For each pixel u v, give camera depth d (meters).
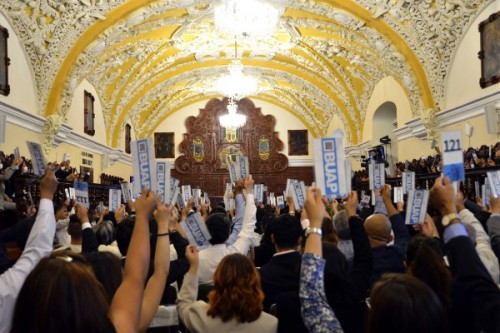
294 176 32.75
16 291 2.36
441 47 15.57
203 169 32.38
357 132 24.92
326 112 29.94
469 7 13.76
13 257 7.96
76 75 15.79
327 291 2.98
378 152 18.86
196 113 32.78
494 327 2.04
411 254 2.80
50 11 13.68
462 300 2.29
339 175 3.30
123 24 15.97
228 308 2.86
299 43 21.80
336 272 2.95
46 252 2.55
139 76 22.72
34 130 14.45
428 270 2.53
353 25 17.16
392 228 4.27
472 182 10.88
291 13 18.09
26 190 10.04
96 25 15.36
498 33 12.62
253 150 32.72
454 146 3.50
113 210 8.05
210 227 4.53
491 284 2.17
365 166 19.38
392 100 20.53
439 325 1.70
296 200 6.63
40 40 14.03
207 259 4.45
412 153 18.67
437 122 16.36
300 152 32.94
